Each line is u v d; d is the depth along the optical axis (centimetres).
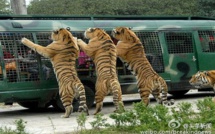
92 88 1448
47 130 1080
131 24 1547
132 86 1502
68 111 1300
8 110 1597
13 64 1307
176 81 1612
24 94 1320
